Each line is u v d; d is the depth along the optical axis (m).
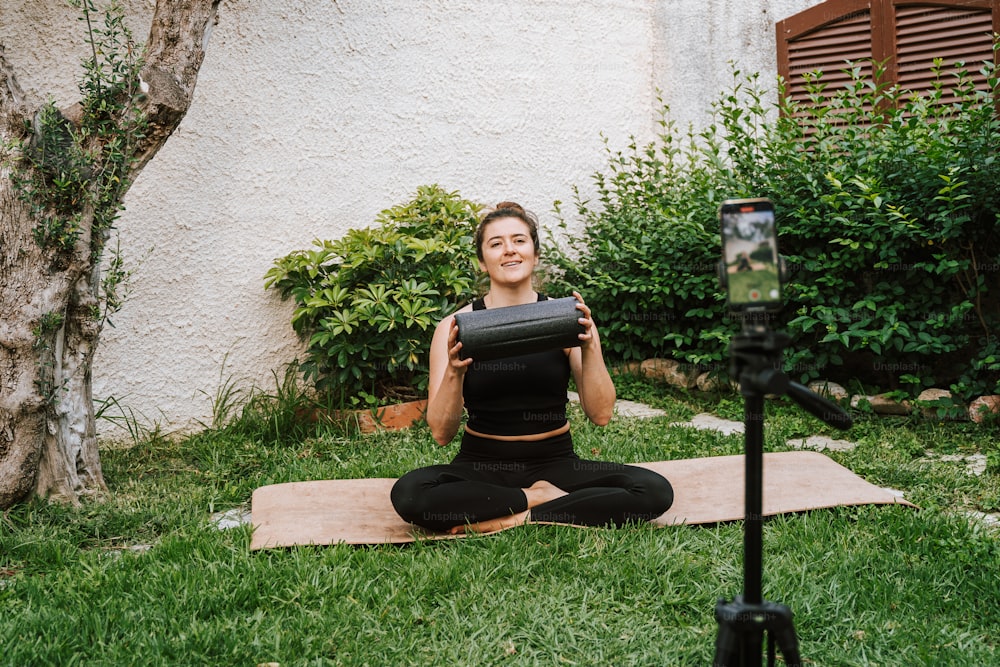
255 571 2.90
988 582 2.77
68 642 2.48
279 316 5.30
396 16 5.64
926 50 5.91
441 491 3.21
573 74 6.43
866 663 2.36
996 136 4.66
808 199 5.27
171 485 4.16
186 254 5.00
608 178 6.63
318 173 5.40
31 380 3.56
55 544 3.25
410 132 5.73
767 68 6.55
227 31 5.05
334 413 5.09
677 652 2.43
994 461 4.06
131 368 4.88
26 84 4.51
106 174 3.69
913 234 4.79
